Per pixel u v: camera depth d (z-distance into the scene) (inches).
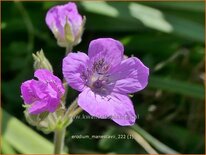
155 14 14.0
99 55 8.1
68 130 12.8
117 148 12.6
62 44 9.3
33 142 11.6
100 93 8.1
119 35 14.4
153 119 13.5
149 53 14.3
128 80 8.2
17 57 14.0
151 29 14.3
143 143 11.9
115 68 8.3
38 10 14.4
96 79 8.2
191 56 14.4
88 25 14.1
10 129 11.8
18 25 14.1
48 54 14.0
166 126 13.5
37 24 14.4
